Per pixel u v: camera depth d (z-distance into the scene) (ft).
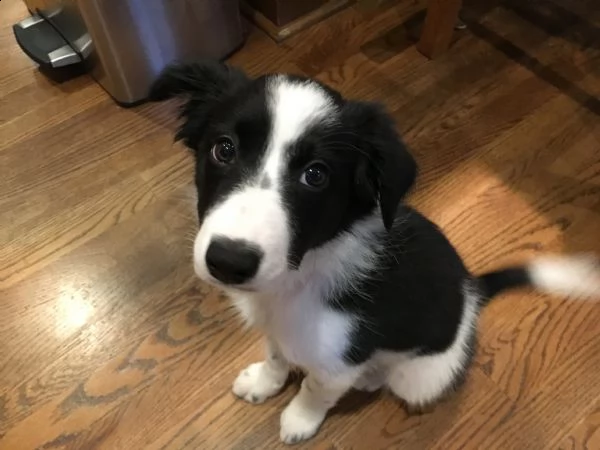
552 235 1.99
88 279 1.89
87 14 2.02
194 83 1.20
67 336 1.79
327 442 1.65
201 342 1.78
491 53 2.41
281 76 1.12
